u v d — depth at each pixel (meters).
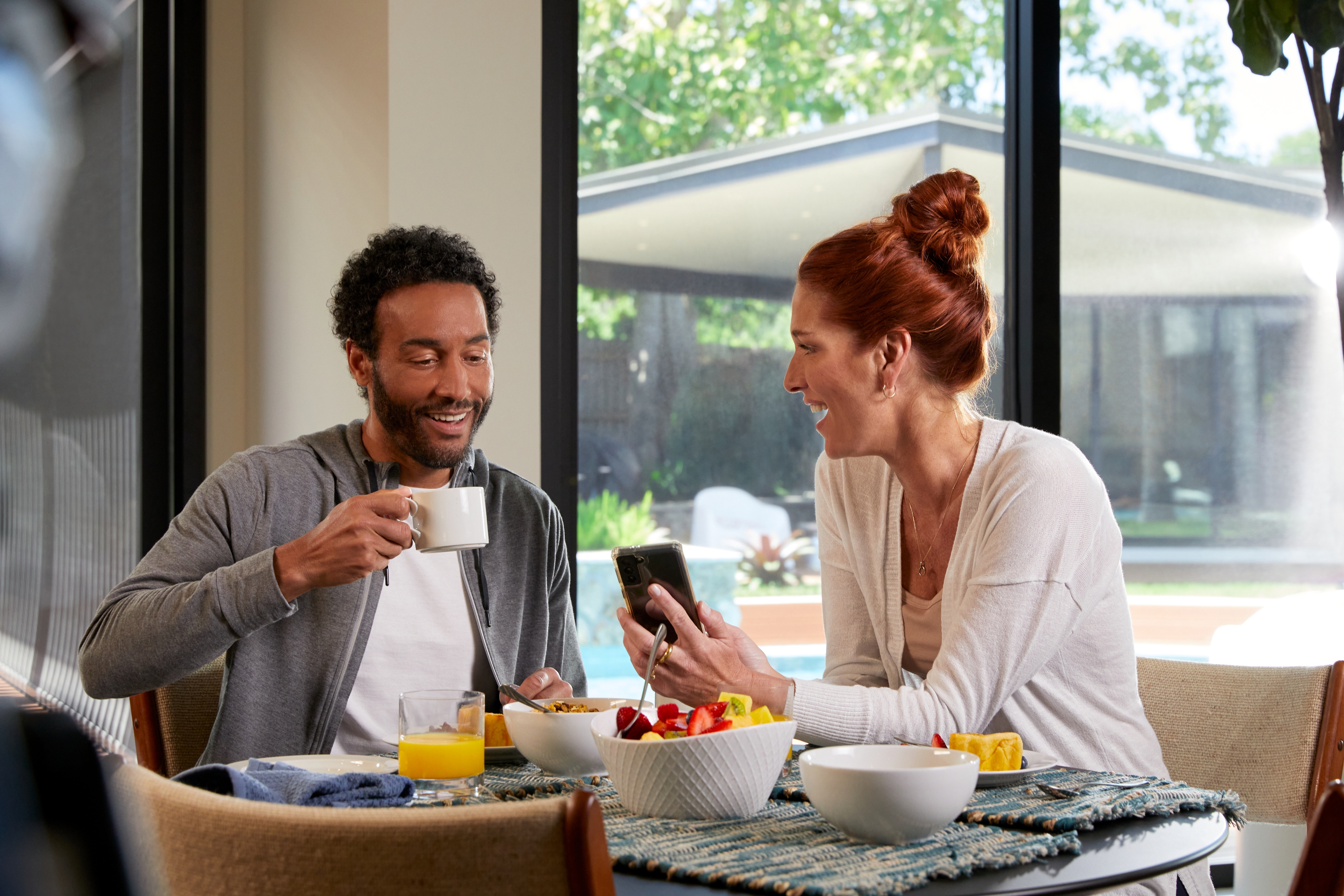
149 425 2.55
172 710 1.58
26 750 0.31
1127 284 2.67
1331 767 1.40
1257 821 1.45
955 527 1.53
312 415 2.32
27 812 0.30
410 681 1.58
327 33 2.34
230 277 2.62
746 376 2.52
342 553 1.36
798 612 2.55
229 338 2.62
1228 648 2.48
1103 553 1.45
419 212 2.18
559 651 1.78
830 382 1.49
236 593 1.37
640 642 1.29
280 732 1.53
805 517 2.55
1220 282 2.71
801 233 2.56
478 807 0.68
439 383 1.56
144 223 2.55
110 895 0.31
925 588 1.60
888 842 0.94
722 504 2.50
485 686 1.62
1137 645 2.65
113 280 2.51
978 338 1.50
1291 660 2.39
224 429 2.61
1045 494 1.41
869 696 1.30
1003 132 2.66
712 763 1.01
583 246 2.41
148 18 2.55
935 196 1.50
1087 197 2.66
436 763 1.10
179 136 2.57
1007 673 1.35
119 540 2.52
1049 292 2.61
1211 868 2.50
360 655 1.54
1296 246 2.74
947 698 1.32
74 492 2.44
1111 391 2.66
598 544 2.42
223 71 2.61
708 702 1.28
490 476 1.74
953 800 0.93
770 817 1.04
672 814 1.03
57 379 2.41
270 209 2.52
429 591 1.61
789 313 2.55
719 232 2.51
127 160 2.54
